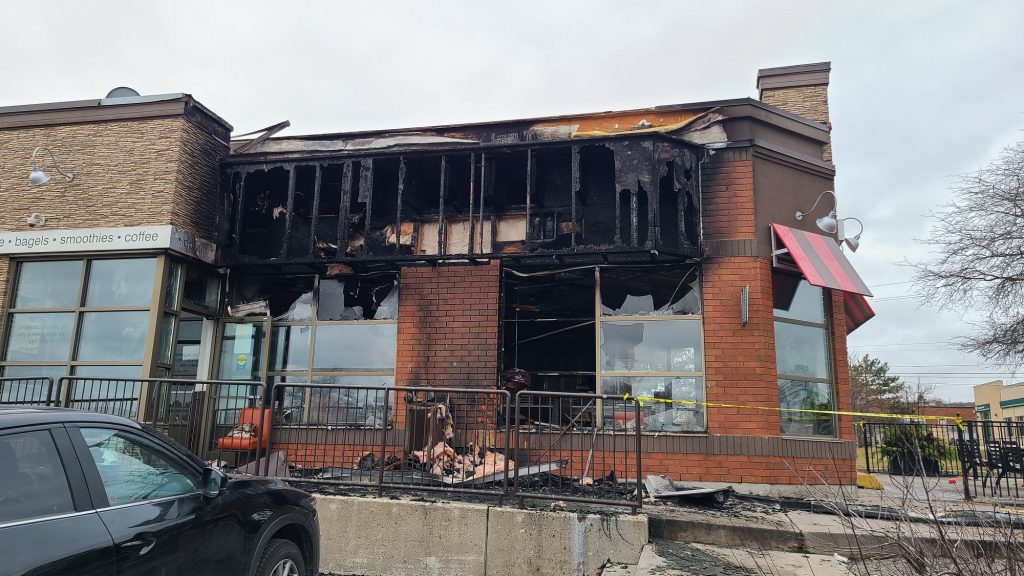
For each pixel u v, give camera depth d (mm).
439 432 8414
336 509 6660
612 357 9352
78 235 9711
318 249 10109
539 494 6559
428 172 10266
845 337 9742
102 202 9812
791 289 9602
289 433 8125
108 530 3479
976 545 4281
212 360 10297
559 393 6824
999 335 15477
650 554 5977
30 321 9859
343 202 9773
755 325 8891
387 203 10531
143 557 3623
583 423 8992
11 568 2957
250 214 10953
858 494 8328
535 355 12281
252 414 8484
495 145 9344
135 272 9664
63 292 9844
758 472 8562
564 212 9805
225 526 4266
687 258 9172
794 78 10750
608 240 9602
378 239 10328
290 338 10305
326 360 10086
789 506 7613
